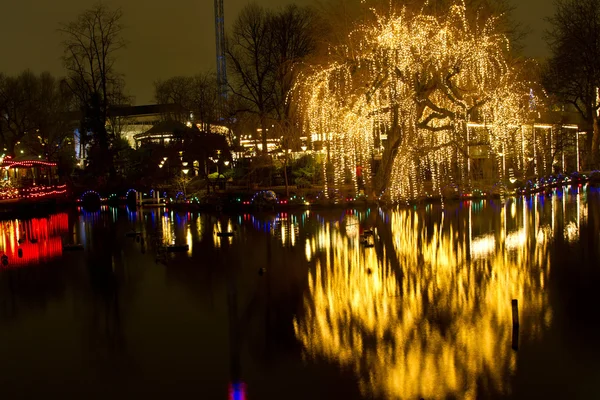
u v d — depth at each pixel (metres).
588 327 11.22
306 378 9.33
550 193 40.47
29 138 66.94
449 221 26.70
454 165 40.56
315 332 11.52
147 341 11.31
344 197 35.31
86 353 10.76
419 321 11.96
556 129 46.75
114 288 15.78
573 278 15.01
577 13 51.53
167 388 9.12
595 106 51.22
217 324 12.25
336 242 21.69
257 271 17.17
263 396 8.74
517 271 15.99
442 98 33.75
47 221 34.25
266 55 49.12
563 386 8.75
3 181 43.50
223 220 31.09
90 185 51.84
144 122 79.25
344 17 33.41
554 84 52.81
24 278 17.38
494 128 35.22
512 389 8.70
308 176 41.66
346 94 33.50
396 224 26.22
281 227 26.66
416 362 9.80
